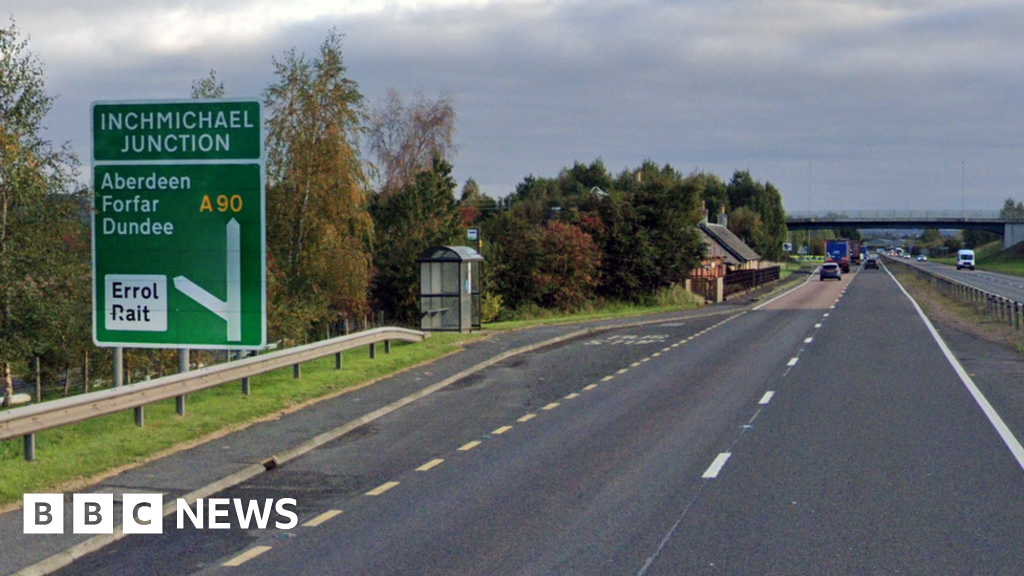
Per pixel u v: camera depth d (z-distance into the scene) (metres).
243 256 16.89
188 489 11.00
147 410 15.59
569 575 7.71
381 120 79.06
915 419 15.62
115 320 17.17
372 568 8.02
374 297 45.47
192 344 17.05
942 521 9.27
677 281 62.53
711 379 21.59
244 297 16.91
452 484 11.29
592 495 10.58
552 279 51.91
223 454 12.95
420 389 19.67
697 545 8.50
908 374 22.03
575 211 60.62
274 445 13.59
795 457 12.59
